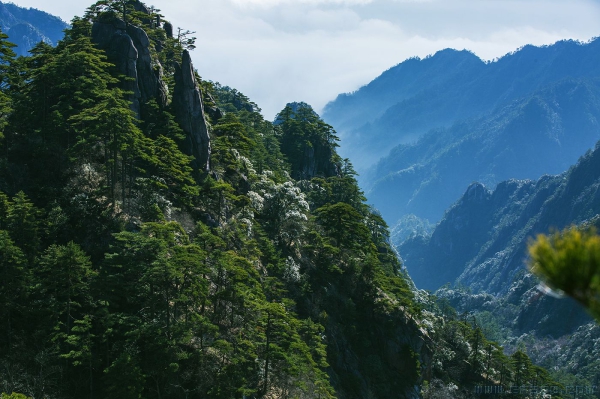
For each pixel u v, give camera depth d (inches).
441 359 4899.1
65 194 2908.5
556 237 326.6
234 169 4111.7
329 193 5669.3
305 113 7096.5
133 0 5300.2
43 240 2645.2
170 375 2271.2
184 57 3782.0
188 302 2524.6
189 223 3213.6
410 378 3939.5
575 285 305.1
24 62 3695.9
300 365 2711.6
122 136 2942.9
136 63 3919.8
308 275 3860.7
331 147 7003.0
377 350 3922.2
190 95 3769.7
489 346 5295.3
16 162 2979.8
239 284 2731.3
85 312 2391.7
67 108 3225.9
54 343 2207.2
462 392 4702.3
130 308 2460.6
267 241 3649.1
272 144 6003.9
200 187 3484.3
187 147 3703.3
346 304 3922.2
